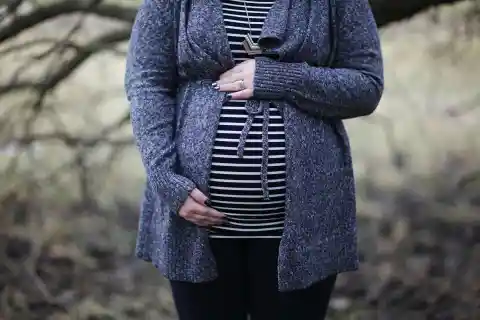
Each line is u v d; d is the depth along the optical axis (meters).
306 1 2.25
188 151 2.22
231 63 2.20
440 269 5.82
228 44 2.18
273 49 2.20
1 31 4.52
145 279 6.15
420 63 5.51
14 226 6.50
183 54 2.22
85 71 5.78
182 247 2.28
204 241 2.24
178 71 2.31
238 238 2.27
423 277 5.73
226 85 2.20
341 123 2.40
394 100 5.96
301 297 2.33
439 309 5.27
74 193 6.71
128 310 5.64
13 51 4.73
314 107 2.23
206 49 2.20
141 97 2.27
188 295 2.38
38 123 5.48
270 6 2.23
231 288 2.35
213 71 2.23
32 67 4.88
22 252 6.23
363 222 6.68
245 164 2.18
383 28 4.38
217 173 2.19
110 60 5.52
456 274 5.72
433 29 5.02
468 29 4.84
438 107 5.88
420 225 6.47
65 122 5.87
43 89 4.84
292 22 2.21
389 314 5.27
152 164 2.21
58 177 6.05
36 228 6.52
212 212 2.19
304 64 2.21
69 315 5.55
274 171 2.19
